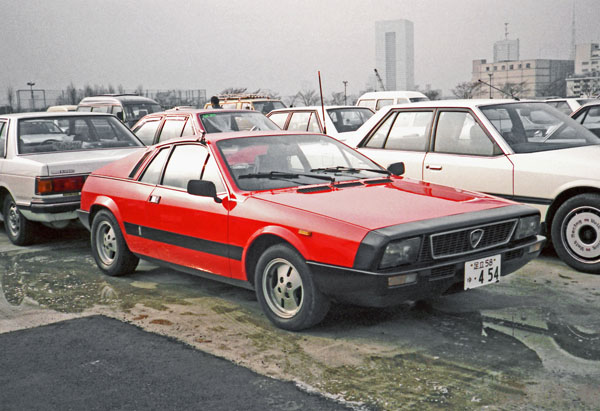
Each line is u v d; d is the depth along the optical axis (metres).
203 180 4.88
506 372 3.68
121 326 4.73
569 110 15.38
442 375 3.67
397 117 7.23
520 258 4.59
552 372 3.67
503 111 6.57
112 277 6.22
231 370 3.85
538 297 5.12
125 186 5.95
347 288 4.07
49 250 7.58
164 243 5.49
